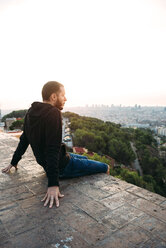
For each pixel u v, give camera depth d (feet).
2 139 16.35
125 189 6.69
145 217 5.05
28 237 4.34
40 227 4.69
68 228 4.64
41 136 5.86
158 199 6.01
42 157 6.17
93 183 7.13
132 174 99.19
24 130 7.34
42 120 5.69
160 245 4.08
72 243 4.14
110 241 4.19
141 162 160.45
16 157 8.11
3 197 6.20
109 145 160.15
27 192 6.55
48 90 6.14
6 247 4.02
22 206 5.66
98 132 174.70
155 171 146.41
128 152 151.43
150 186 104.73
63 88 6.41
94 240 4.23
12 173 8.32
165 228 4.62
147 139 249.96
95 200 5.93
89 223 4.82
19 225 4.78
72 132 185.26
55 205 5.69
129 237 4.31
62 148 6.76
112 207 5.54
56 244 4.11
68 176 7.33
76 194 6.31
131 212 5.28
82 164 7.46
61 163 6.74
